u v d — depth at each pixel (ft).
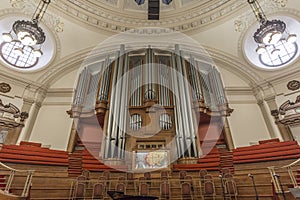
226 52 28.53
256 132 23.13
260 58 27.22
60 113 24.29
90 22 27.27
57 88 26.32
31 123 22.82
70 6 25.52
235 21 26.55
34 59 26.48
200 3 26.96
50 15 25.36
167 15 28.68
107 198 14.99
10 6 23.63
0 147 19.53
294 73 24.47
